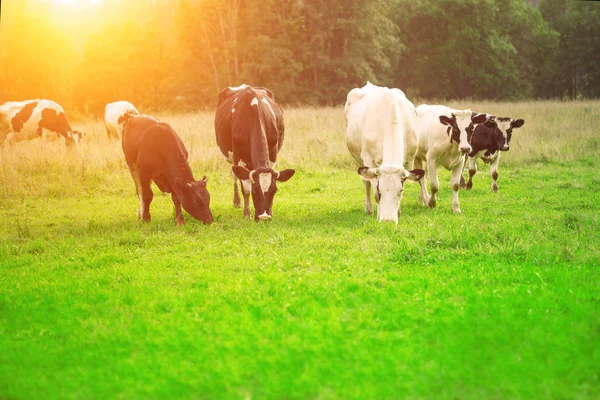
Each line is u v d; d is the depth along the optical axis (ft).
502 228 30.68
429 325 17.98
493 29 192.75
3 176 49.57
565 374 14.82
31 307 21.40
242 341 17.08
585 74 223.10
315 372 15.06
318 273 23.84
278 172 34.99
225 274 24.67
